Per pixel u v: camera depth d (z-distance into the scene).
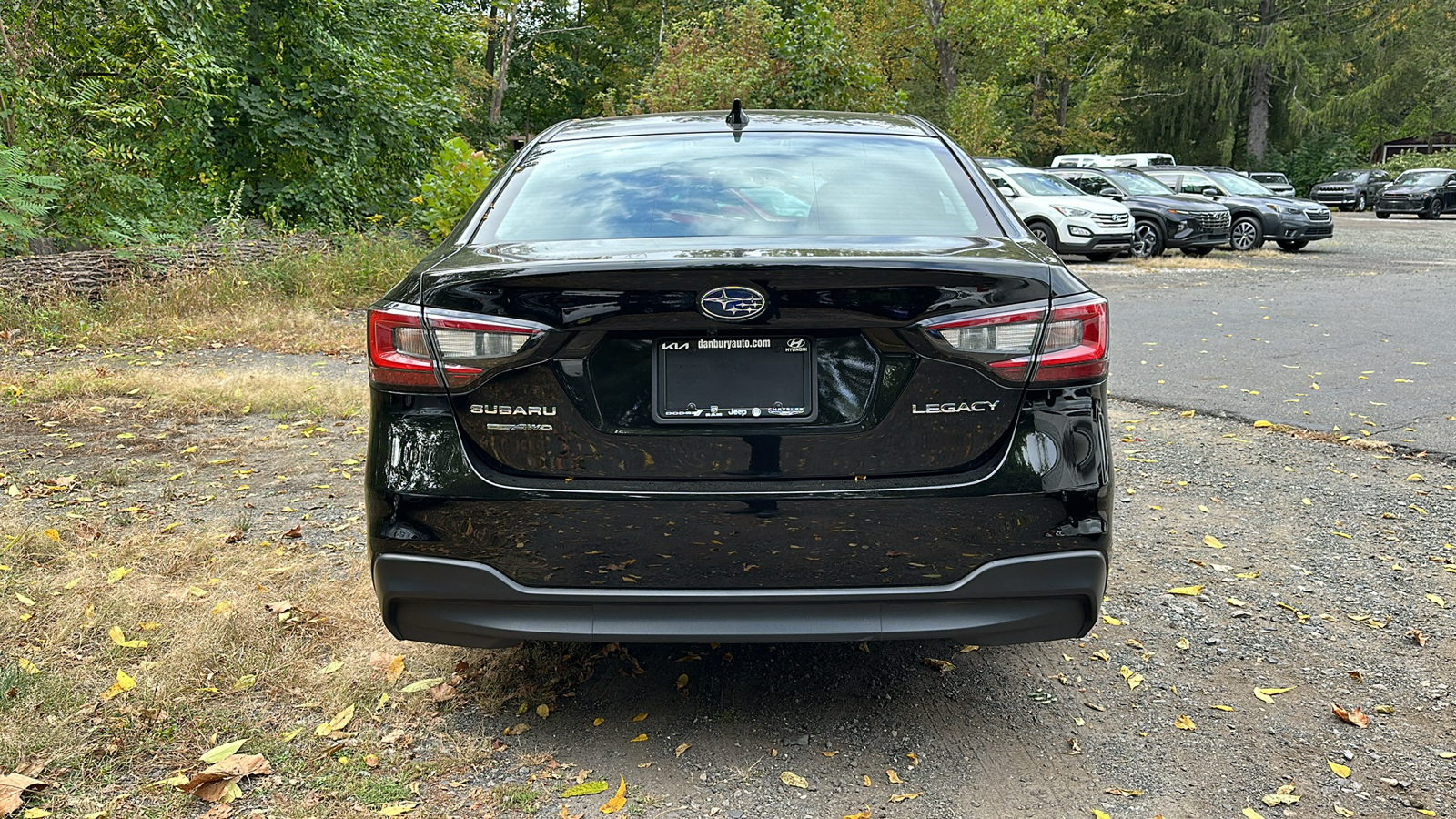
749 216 2.76
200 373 7.18
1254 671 3.10
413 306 2.41
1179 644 3.27
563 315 2.32
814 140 3.19
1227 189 21.19
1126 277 15.16
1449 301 11.81
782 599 2.36
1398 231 26.64
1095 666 3.12
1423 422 6.00
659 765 2.59
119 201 11.16
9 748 2.54
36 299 9.05
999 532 2.36
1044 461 2.37
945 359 2.33
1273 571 3.87
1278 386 7.10
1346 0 44.97
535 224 2.78
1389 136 55.41
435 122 15.86
